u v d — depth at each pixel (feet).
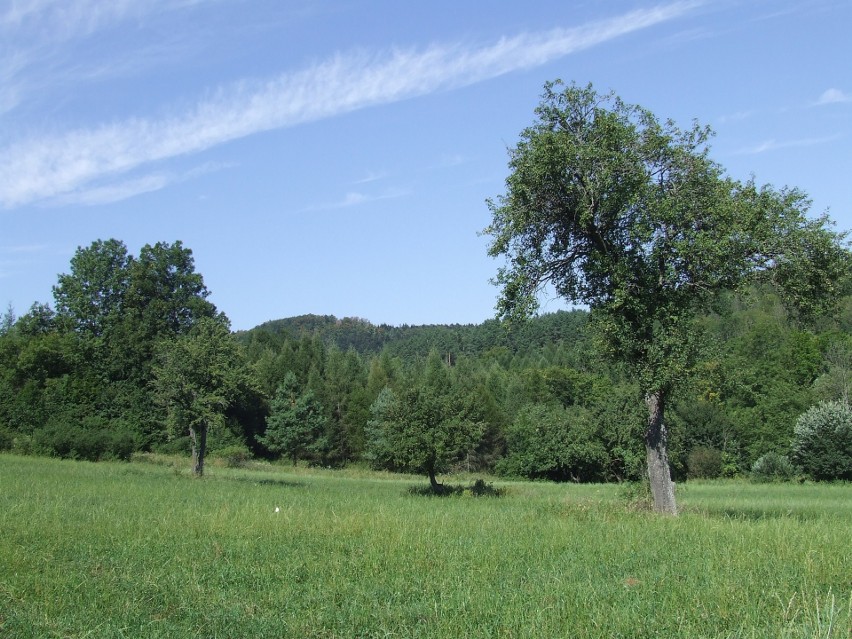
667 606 30.50
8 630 28.78
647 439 78.33
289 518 60.59
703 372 77.66
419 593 34.47
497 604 31.04
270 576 37.99
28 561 41.11
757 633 26.25
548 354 424.05
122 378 237.45
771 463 196.13
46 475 114.32
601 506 78.07
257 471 194.08
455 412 132.46
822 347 259.39
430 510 77.20
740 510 89.61
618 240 77.97
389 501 94.73
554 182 75.51
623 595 32.60
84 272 243.19
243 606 32.22
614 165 72.23
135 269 239.91
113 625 29.09
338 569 39.63
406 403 132.46
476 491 127.24
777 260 74.38
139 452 226.38
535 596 32.40
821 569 37.96
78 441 185.88
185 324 244.83
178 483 111.75
